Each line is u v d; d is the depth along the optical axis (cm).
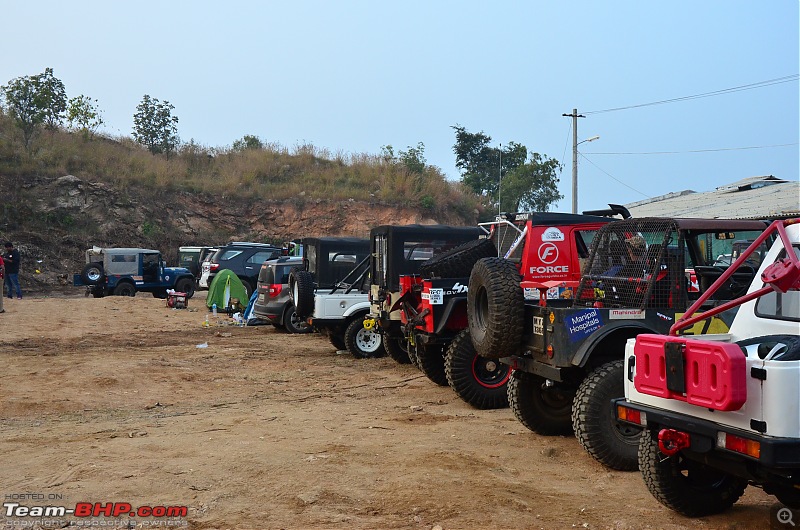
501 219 1171
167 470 645
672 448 500
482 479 621
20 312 2303
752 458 452
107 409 965
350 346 1448
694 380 487
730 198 2817
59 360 1353
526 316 775
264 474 630
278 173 4931
